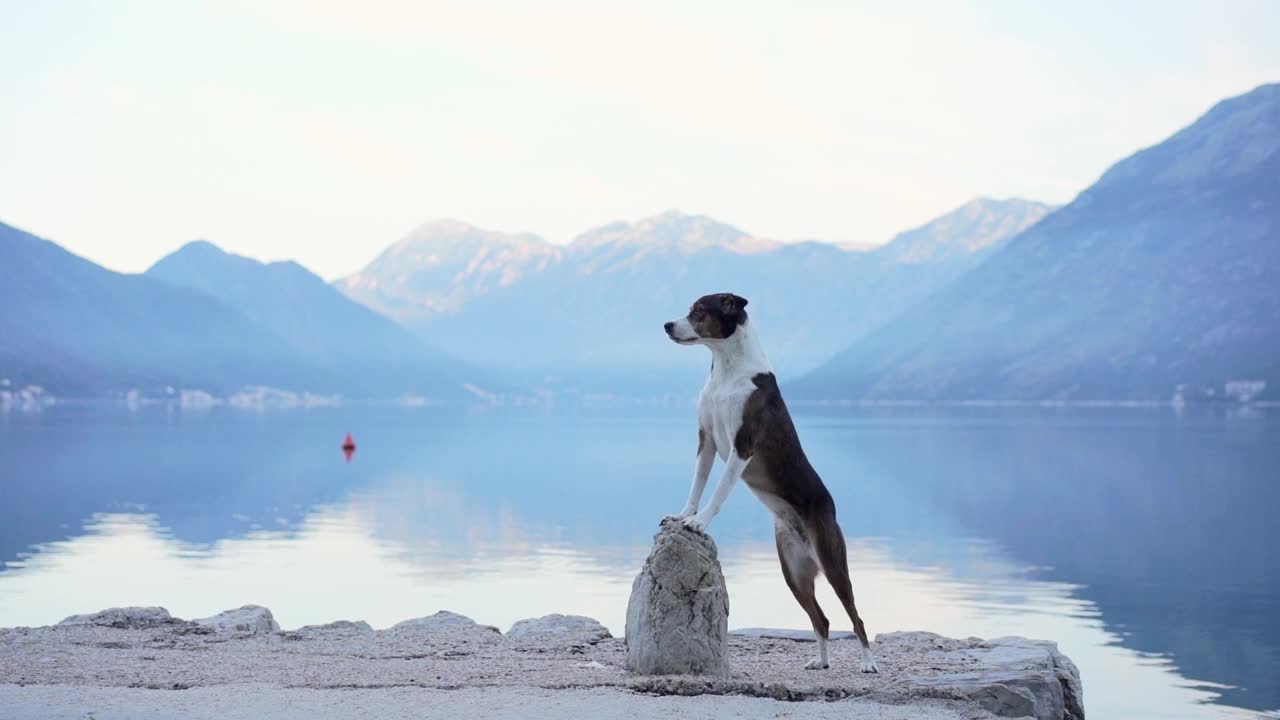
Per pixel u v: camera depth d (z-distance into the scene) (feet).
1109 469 227.20
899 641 43.04
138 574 95.61
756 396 31.65
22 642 39.40
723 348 31.94
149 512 147.23
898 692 30.78
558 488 189.98
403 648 40.09
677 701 29.66
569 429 503.20
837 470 231.30
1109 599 86.28
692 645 33.45
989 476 212.64
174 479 201.05
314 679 33.14
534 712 28.14
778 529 33.81
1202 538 122.52
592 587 89.97
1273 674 64.03
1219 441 338.34
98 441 331.77
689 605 33.63
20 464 233.76
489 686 31.91
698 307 31.71
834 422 586.86
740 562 103.40
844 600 33.27
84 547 113.19
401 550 112.88
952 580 94.94
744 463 32.17
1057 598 86.53
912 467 239.09
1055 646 41.57
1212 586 92.38
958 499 168.35
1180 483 191.93
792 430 32.32
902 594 87.86
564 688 31.63
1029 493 176.86
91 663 35.70
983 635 73.00
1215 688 61.11
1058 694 33.37
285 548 113.80
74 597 83.41
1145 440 351.25
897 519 142.31
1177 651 69.67
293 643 41.09
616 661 37.68
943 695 30.71
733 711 28.55
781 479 32.22
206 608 79.46
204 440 349.20
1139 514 145.69
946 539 122.52
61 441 328.49
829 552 32.81
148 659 36.70
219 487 186.19
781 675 34.17
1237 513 145.48
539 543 118.73
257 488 185.47
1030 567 102.53
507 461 266.16
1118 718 55.83
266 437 377.91
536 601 83.30
